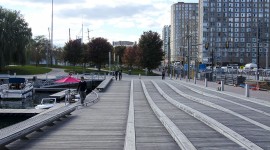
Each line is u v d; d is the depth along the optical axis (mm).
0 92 46188
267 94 32938
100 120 18219
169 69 98062
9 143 10859
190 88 42656
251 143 10070
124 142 11688
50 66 115750
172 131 12531
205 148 9812
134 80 63000
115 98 33812
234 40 150500
